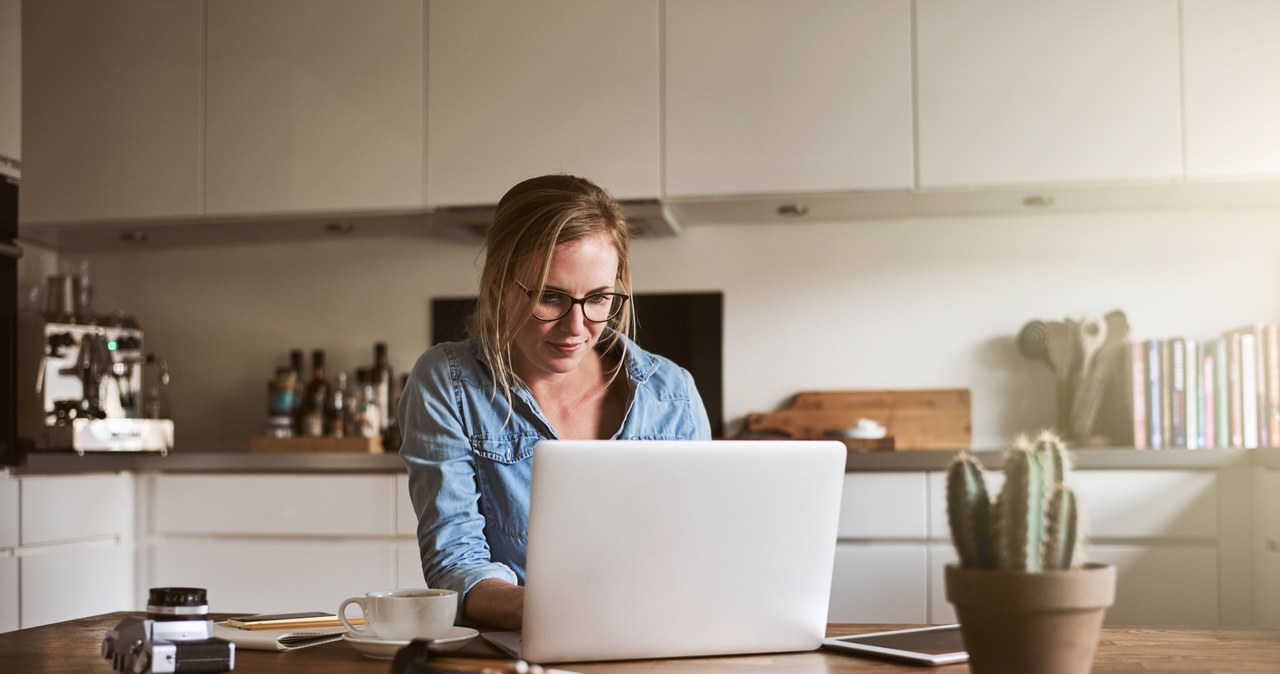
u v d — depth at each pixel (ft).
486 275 5.12
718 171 10.81
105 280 13.01
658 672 3.57
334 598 10.59
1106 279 11.48
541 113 11.10
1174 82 10.25
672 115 10.91
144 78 11.82
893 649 3.86
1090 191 10.62
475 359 5.32
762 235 12.00
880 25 10.66
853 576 9.89
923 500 9.86
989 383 11.59
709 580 3.76
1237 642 4.07
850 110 10.66
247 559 10.73
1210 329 11.31
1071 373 11.21
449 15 11.32
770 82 10.78
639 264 12.16
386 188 11.32
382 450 11.78
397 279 12.59
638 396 5.47
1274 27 10.15
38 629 4.49
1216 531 9.59
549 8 11.17
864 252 11.85
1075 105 10.36
